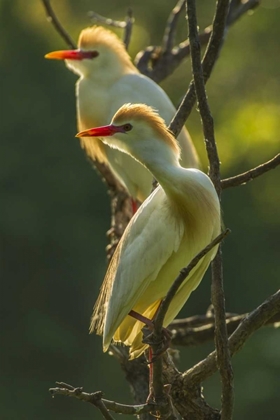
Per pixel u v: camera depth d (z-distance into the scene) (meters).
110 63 9.47
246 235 20.48
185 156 9.19
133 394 7.21
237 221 20.44
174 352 7.70
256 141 18.06
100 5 24.53
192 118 20.34
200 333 7.70
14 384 20.56
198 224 5.87
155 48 10.12
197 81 5.49
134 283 5.89
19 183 21.52
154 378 5.12
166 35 10.02
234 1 9.53
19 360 21.02
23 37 23.03
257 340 14.99
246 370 14.81
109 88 9.47
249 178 5.98
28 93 22.16
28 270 21.47
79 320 21.39
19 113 21.78
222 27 6.07
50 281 21.48
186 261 6.00
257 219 20.47
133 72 9.55
